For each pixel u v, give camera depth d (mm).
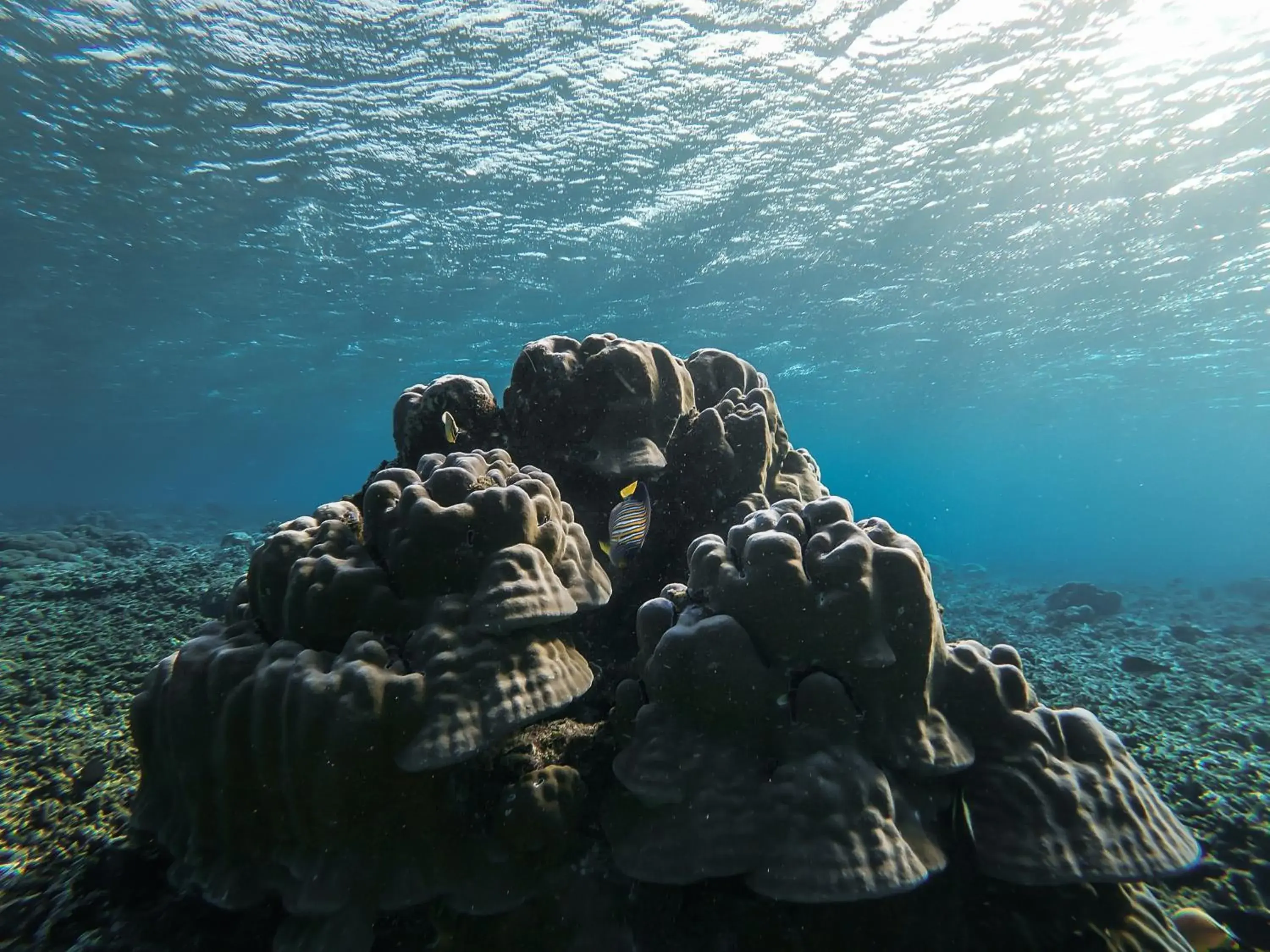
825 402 17984
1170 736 2938
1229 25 4070
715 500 2107
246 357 12508
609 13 4141
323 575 1510
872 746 1436
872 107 4992
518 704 1390
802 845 1316
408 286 8859
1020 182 5953
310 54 4508
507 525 1571
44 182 6027
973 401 17484
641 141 5496
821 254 7762
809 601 1470
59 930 1509
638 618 1613
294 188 6211
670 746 1447
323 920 1343
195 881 1434
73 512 15219
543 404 2076
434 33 4328
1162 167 5547
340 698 1352
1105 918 1416
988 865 1392
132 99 4941
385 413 20141
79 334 10711
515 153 5695
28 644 3031
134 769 2045
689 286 8867
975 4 3992
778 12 4105
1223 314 9430
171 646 3107
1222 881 1960
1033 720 1513
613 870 1443
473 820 1428
